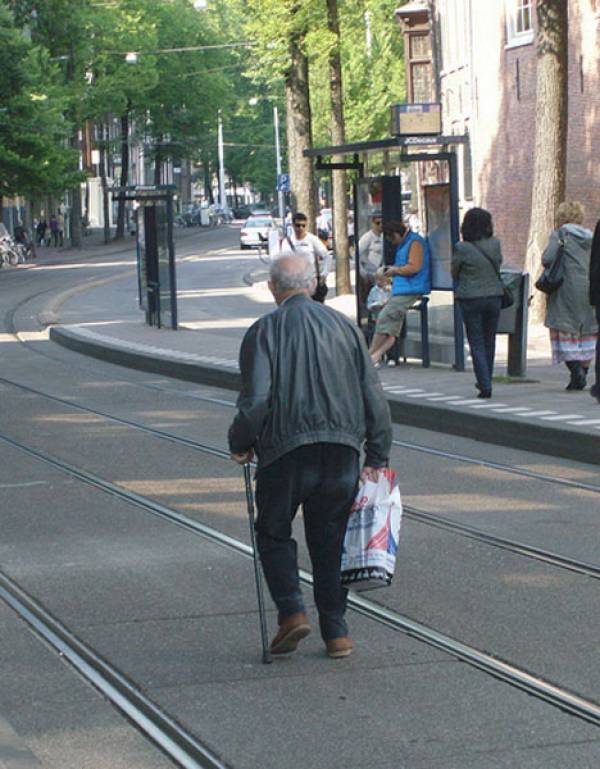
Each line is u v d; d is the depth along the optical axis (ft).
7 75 301.43
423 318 93.86
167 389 95.81
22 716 28.89
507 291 75.97
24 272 295.28
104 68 378.73
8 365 115.96
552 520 48.37
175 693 30.25
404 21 249.55
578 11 145.69
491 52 179.11
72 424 77.00
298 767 25.75
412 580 40.06
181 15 450.30
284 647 32.55
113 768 25.89
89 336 131.85
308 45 160.45
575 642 33.45
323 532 32.48
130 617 36.63
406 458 63.26
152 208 141.28
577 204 77.77
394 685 30.53
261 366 31.89
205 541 46.16
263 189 611.88
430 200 92.27
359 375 32.50
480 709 28.78
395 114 90.74
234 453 32.50
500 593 38.37
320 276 96.68
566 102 110.73
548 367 93.04
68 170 334.44
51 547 45.50
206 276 263.29
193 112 460.55
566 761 25.73
